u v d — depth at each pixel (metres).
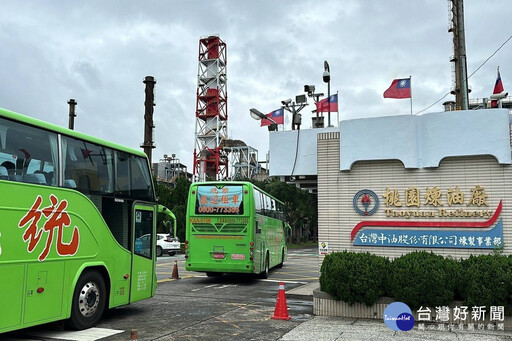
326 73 16.12
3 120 6.77
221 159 82.69
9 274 6.64
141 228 10.05
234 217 16.23
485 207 10.45
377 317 9.02
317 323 8.61
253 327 8.36
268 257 18.98
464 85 15.95
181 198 45.09
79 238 8.05
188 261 16.39
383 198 11.30
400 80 13.45
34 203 7.14
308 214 55.91
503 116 10.38
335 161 11.86
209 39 83.50
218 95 81.38
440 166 10.88
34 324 7.04
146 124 39.94
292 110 15.51
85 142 8.47
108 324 8.70
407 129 11.09
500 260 8.45
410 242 10.95
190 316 9.52
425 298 8.45
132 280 9.59
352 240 11.42
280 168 12.84
